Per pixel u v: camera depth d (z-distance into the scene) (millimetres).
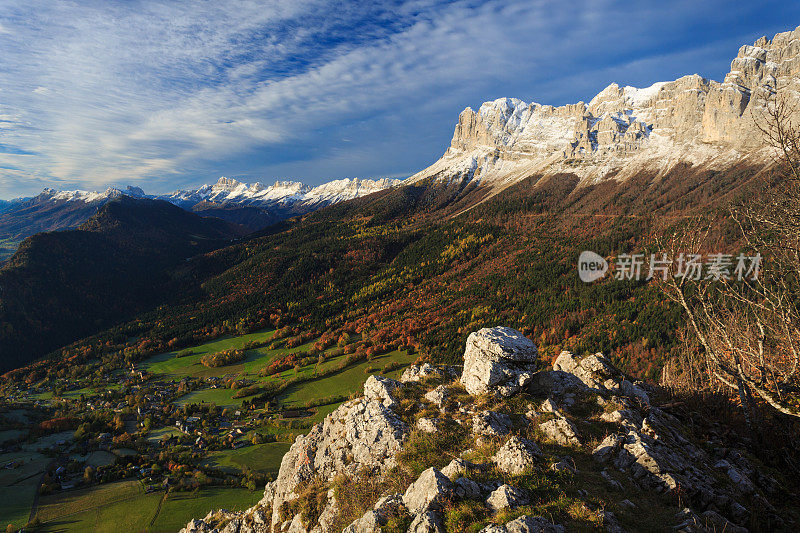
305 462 21375
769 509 14398
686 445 17344
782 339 19828
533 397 20500
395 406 21062
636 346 126438
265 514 22953
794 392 19234
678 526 11883
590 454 15891
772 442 19172
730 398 22516
